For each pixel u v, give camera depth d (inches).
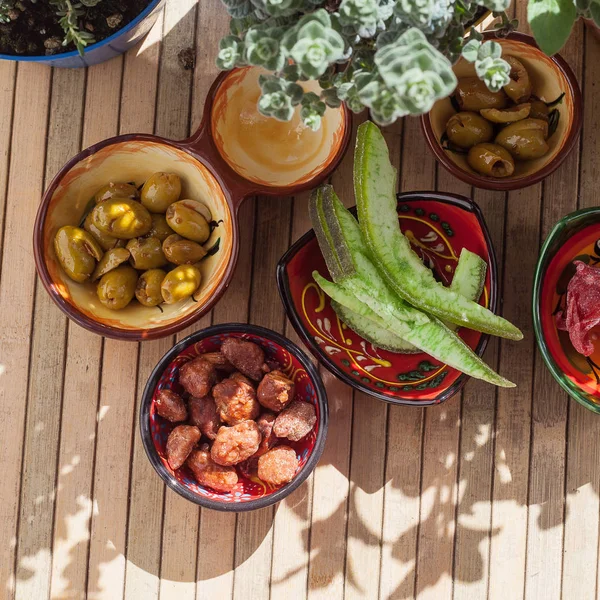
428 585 51.9
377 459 51.9
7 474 52.4
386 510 51.9
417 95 24.5
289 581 52.0
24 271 52.4
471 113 46.8
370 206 44.3
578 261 47.6
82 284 47.8
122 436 52.2
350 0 28.8
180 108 51.9
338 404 52.0
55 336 52.4
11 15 46.2
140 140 46.6
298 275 48.2
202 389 47.2
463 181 47.2
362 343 49.7
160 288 47.1
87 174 47.8
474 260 46.7
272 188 47.1
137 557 52.2
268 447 47.9
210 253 48.3
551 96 47.2
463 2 33.4
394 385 48.4
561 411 51.6
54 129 52.3
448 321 46.9
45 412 52.3
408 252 45.6
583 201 51.6
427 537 52.0
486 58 32.0
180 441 46.6
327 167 46.9
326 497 52.1
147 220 46.9
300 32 26.9
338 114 47.7
